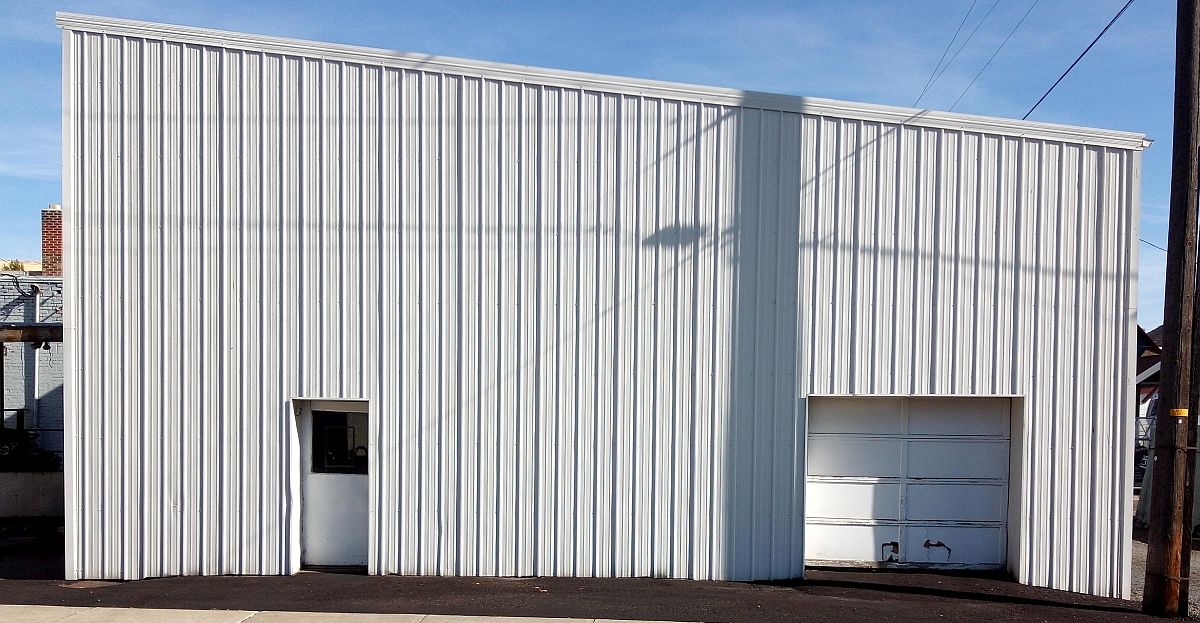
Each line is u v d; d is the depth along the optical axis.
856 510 8.47
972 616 6.87
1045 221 8.18
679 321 8.02
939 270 8.12
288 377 7.96
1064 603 7.47
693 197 8.01
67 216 7.88
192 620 6.43
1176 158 7.09
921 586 7.91
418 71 7.93
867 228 8.09
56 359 15.15
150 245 7.91
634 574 8.02
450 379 7.99
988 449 8.50
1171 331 7.16
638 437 8.02
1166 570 7.09
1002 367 8.16
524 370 8.00
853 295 8.09
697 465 8.04
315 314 7.93
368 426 8.04
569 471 8.02
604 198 7.99
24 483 11.27
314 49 7.89
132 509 7.95
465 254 7.96
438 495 7.99
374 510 7.98
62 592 7.39
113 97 7.87
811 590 7.67
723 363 8.04
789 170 8.06
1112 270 8.23
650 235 8.00
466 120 7.95
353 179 7.94
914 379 8.11
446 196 7.95
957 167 8.12
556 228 7.98
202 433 7.96
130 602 7.00
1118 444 8.23
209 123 7.89
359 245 7.94
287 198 7.92
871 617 6.75
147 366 7.93
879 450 8.47
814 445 8.47
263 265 7.93
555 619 6.52
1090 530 8.22
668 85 7.97
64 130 7.85
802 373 8.09
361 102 7.93
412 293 7.96
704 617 6.66
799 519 8.12
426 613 6.64
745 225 8.03
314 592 7.31
